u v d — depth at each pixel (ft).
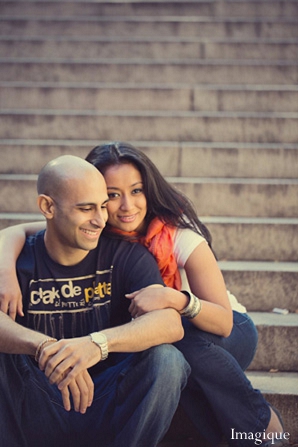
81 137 17.76
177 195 9.86
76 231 8.81
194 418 9.68
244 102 18.71
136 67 19.90
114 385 9.05
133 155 9.46
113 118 17.67
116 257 9.36
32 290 9.16
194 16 22.63
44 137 17.81
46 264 9.25
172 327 8.68
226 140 17.61
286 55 20.80
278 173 16.47
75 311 9.20
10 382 8.81
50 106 18.86
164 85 19.54
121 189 9.39
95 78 19.98
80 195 8.71
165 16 22.67
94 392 9.17
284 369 11.96
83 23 21.98
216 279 9.57
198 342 9.36
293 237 14.28
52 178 8.84
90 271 9.30
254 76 19.77
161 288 8.95
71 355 8.17
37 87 18.85
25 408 9.00
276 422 9.52
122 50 21.07
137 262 9.30
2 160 16.76
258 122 17.53
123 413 8.77
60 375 8.15
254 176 16.52
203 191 15.40
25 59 21.01
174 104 18.72
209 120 17.57
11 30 22.00
